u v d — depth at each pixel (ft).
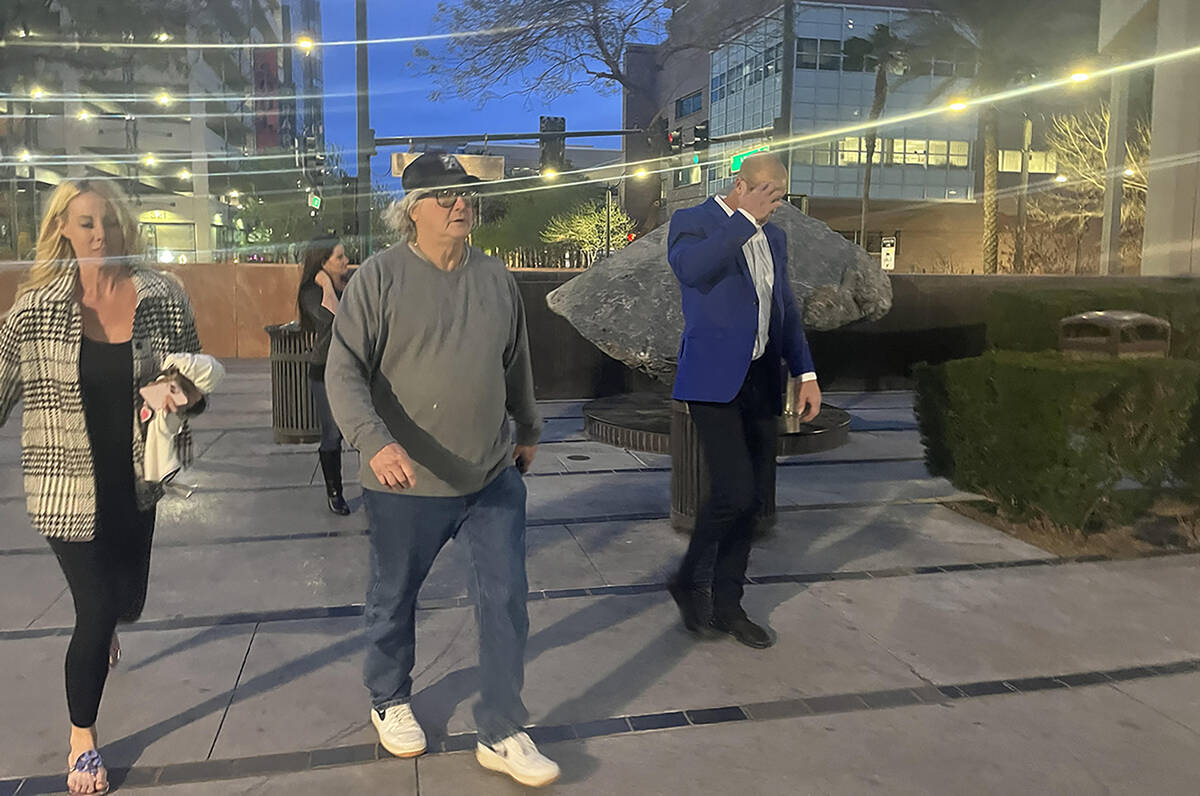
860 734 9.63
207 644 11.86
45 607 13.12
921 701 10.37
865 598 13.62
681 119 203.21
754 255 11.76
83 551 8.35
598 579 14.47
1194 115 31.83
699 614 12.28
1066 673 11.12
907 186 166.09
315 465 22.75
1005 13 112.37
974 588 14.06
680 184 172.24
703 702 10.33
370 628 8.91
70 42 112.47
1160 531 16.74
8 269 49.14
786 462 23.36
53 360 8.09
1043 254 148.15
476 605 8.71
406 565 8.64
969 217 167.94
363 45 50.72
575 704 10.27
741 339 11.48
